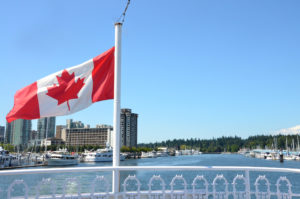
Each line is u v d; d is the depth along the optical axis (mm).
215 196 7156
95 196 6945
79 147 197125
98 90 9180
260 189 26516
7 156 99750
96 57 9312
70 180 6758
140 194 7203
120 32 9016
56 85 8812
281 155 135500
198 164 115000
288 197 7066
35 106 8555
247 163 123312
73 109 8891
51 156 108250
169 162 139250
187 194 7184
